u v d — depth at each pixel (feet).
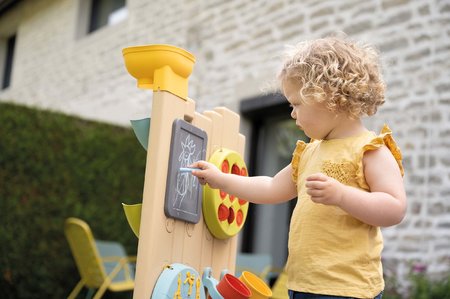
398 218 4.93
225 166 6.51
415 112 12.63
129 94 21.09
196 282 5.74
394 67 13.16
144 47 5.51
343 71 5.24
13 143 15.31
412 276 11.66
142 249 5.27
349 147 5.29
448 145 12.01
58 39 25.93
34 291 15.29
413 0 13.03
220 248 6.78
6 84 31.40
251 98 16.33
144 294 5.19
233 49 17.40
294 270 5.34
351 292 4.99
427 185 12.21
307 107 5.34
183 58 5.65
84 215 16.21
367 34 13.84
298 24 15.56
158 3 20.80
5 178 15.11
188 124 5.86
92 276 13.46
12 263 14.99
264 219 16.65
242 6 17.38
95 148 16.70
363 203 4.83
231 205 6.68
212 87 17.85
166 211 5.48
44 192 15.67
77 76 24.18
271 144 16.85
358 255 5.10
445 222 11.81
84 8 25.27
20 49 28.78
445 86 12.22
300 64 5.32
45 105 25.93
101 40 23.20
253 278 6.50
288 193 5.95
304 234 5.30
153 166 5.39
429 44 12.60
